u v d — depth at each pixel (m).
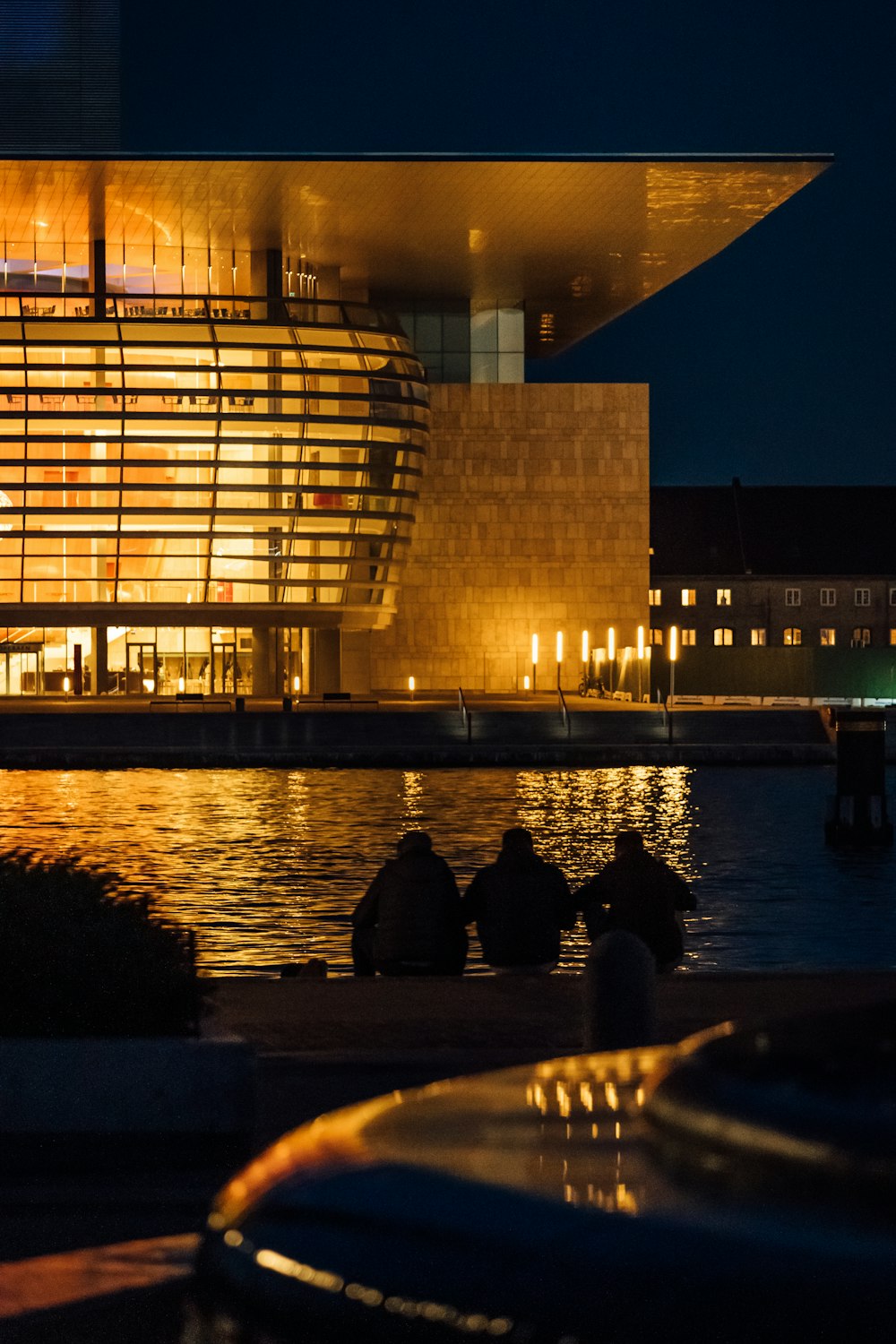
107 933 9.84
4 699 86.00
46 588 88.44
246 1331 2.90
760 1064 2.91
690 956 22.98
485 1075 3.67
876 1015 3.03
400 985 15.24
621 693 87.31
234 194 84.38
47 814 42.69
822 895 29.12
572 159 80.25
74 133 82.38
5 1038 9.27
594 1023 10.62
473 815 42.56
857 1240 2.56
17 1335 5.93
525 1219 2.79
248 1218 3.04
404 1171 3.01
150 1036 9.59
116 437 88.50
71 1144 9.16
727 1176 2.74
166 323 88.56
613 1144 3.03
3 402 88.25
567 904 16.89
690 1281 2.62
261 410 89.25
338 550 90.31
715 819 41.72
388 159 79.88
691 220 88.50
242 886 30.02
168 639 90.81
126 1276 6.83
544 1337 2.64
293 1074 11.41
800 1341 2.52
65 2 82.12
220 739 64.12
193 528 88.81
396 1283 2.78
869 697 90.56
